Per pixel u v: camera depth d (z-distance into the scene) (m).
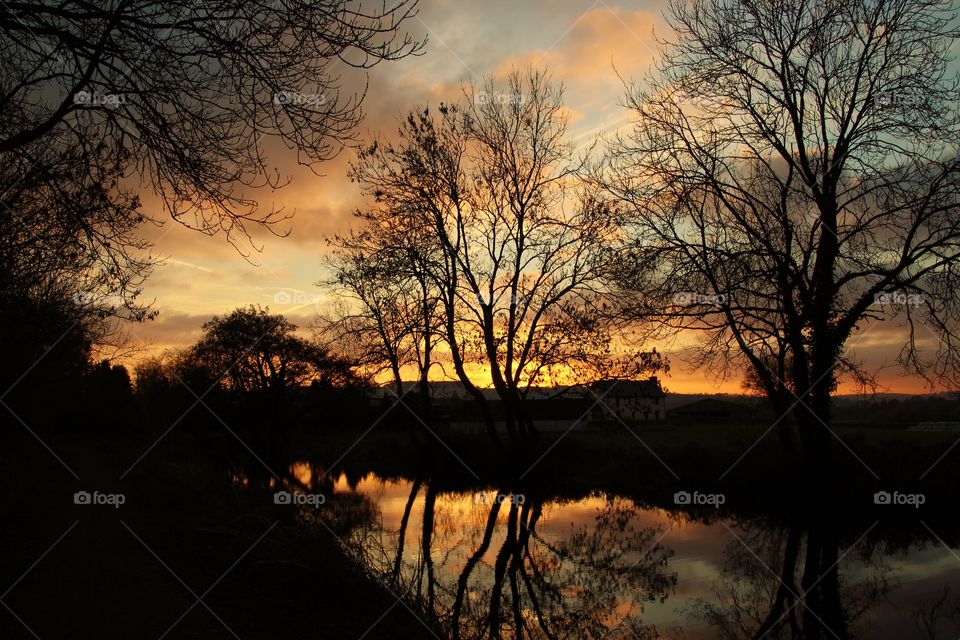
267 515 11.01
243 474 25.53
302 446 40.72
